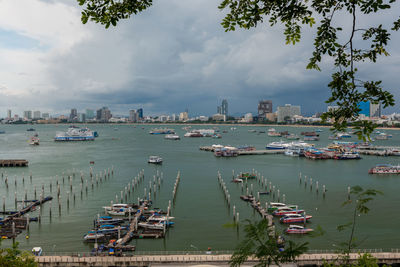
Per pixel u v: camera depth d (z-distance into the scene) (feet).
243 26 42.68
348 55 40.37
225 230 276.41
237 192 407.44
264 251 41.81
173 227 285.84
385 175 511.81
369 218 301.43
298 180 474.08
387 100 36.78
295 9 39.45
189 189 424.46
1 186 445.37
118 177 502.38
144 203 350.02
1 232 272.10
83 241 257.75
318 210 330.13
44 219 309.22
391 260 207.00
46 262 209.56
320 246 238.07
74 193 406.00
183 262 207.82
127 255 219.00
